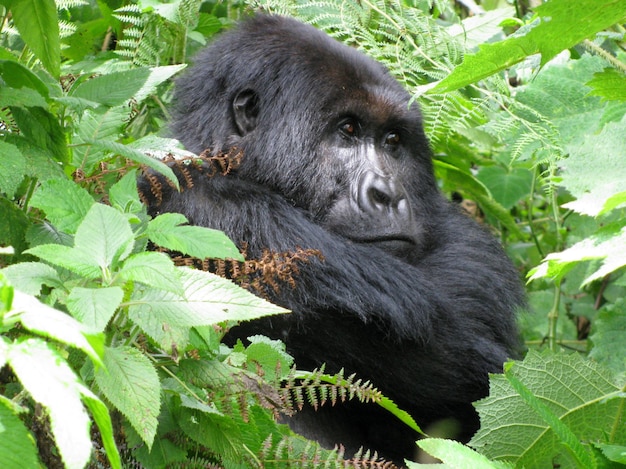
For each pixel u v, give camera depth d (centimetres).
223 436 351
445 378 595
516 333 701
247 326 563
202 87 702
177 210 604
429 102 777
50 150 443
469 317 641
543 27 421
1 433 247
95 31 832
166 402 358
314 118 657
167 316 323
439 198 730
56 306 338
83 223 327
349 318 579
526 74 852
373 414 594
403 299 590
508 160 991
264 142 662
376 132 674
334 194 652
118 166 505
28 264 327
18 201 463
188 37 819
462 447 374
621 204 419
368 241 632
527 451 512
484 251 705
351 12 774
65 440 226
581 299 974
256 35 693
